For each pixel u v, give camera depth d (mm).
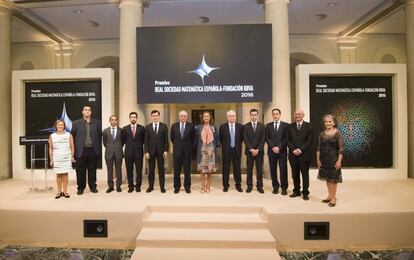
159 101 6391
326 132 4293
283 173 4930
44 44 10594
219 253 3523
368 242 3928
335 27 9625
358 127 6504
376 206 4234
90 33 9875
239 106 8844
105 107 6496
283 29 6555
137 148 5172
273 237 3717
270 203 4395
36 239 4078
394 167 6543
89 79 6629
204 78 6355
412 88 6734
